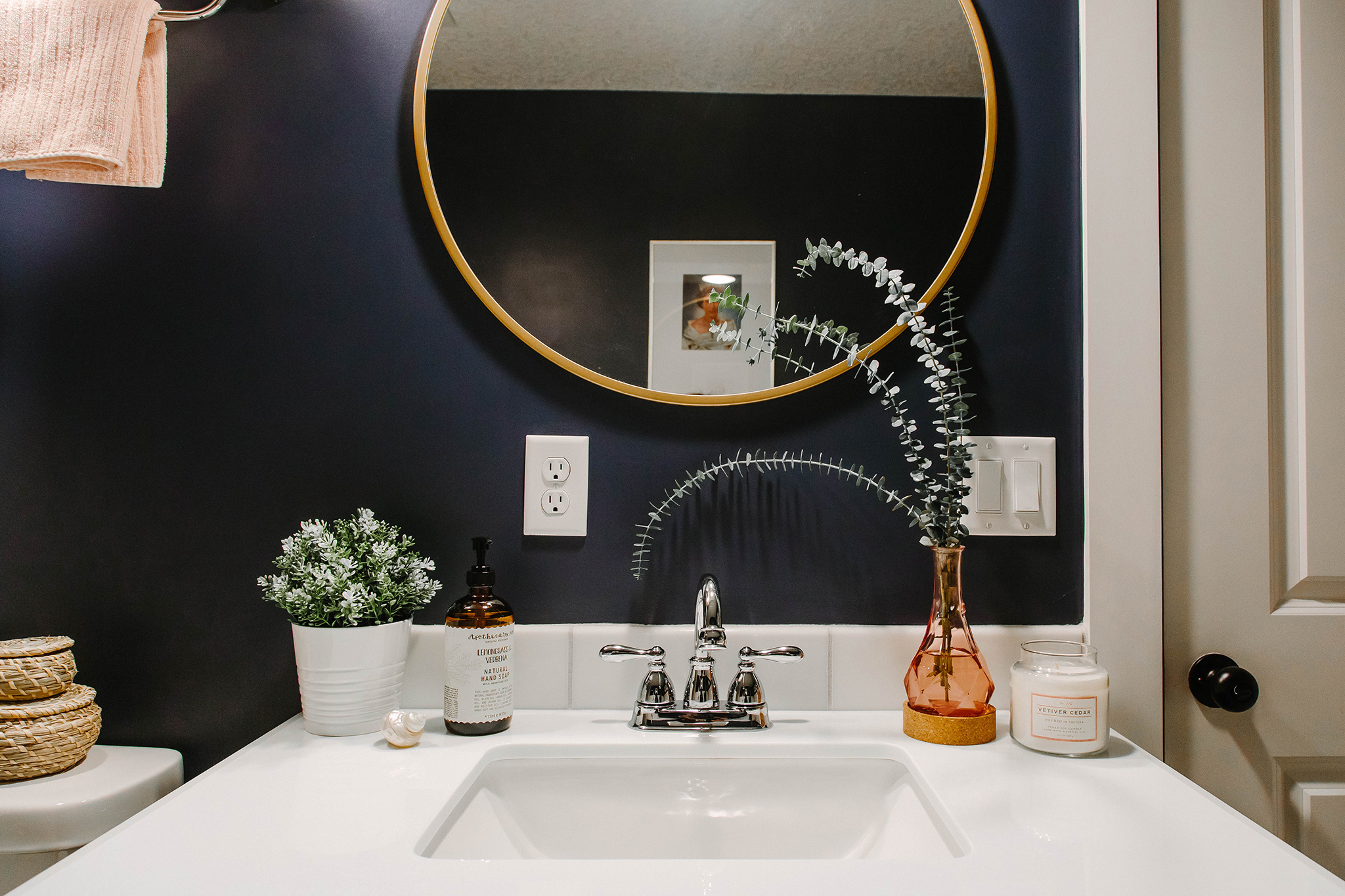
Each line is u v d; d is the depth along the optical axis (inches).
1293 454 36.5
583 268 36.2
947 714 30.7
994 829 22.8
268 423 36.2
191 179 36.7
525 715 33.9
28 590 35.7
